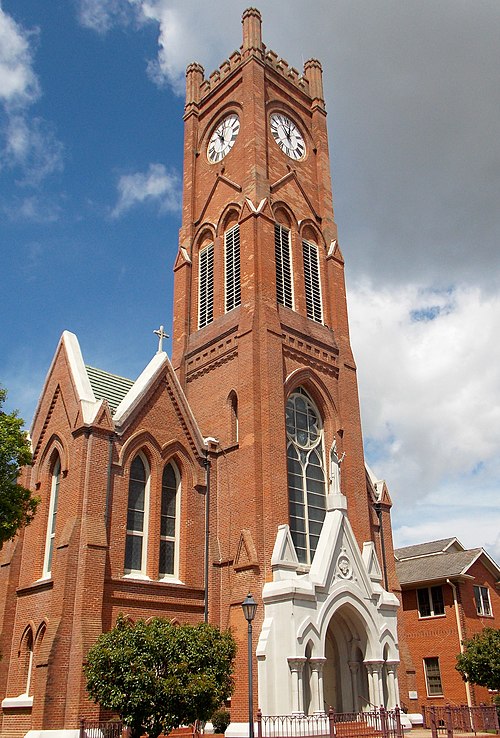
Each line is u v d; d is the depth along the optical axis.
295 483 38.62
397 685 34.94
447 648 49.03
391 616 36.28
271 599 32.19
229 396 39.38
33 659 30.45
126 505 32.75
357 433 42.84
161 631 25.12
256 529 34.12
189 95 54.44
